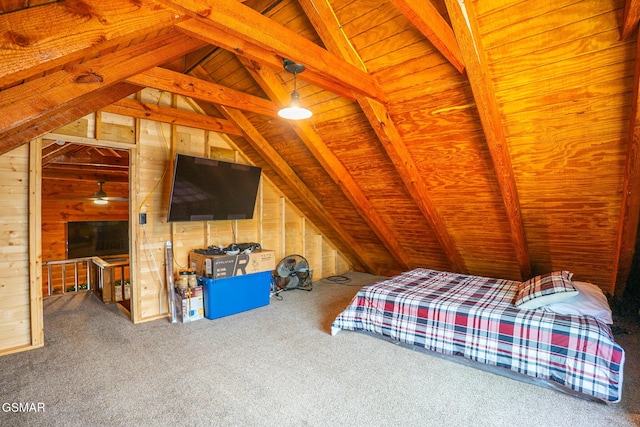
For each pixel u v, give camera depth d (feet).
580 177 8.93
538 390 7.91
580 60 6.66
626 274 11.58
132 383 8.14
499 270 15.01
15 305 10.04
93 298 15.97
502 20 6.62
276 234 17.62
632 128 6.56
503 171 9.21
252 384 8.13
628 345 10.06
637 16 5.38
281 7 8.77
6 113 4.86
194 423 6.64
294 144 13.39
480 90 7.46
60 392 7.72
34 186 10.15
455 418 6.85
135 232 12.38
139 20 4.52
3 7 3.49
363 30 8.23
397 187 12.66
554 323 7.91
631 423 6.64
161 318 12.98
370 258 19.77
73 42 3.90
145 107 11.96
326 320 12.80
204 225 14.64
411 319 9.99
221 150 15.06
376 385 8.13
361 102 9.44
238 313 13.60
